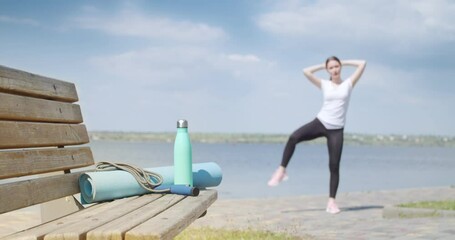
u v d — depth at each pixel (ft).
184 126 13.84
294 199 40.14
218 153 357.82
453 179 105.09
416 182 92.27
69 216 10.11
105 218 9.66
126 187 12.49
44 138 12.01
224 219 28.60
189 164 13.82
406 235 22.33
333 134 31.63
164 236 8.41
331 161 31.63
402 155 499.10
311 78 31.91
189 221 10.39
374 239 21.59
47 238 8.17
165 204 11.42
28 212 28.66
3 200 9.77
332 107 31.32
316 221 27.94
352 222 27.35
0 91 10.85
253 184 79.10
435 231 23.17
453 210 29.14
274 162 211.20
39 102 12.15
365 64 31.73
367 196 42.83
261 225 26.25
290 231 24.06
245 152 412.57
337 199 40.55
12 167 10.36
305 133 31.40
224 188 70.08
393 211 29.76
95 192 11.89
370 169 167.73
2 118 10.68
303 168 160.35
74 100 14.39
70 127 13.66
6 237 8.15
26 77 11.75
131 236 8.22
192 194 12.72
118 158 183.01
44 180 11.41
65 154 12.92
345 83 31.45
